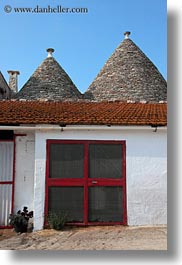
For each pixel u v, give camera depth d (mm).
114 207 10266
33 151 10977
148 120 10547
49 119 10547
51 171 10305
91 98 25141
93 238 9117
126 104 14211
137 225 10219
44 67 26266
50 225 10000
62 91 25125
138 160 10445
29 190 10836
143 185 10359
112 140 10477
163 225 10234
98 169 10367
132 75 25391
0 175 10875
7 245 8805
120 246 8359
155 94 24812
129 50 26766
